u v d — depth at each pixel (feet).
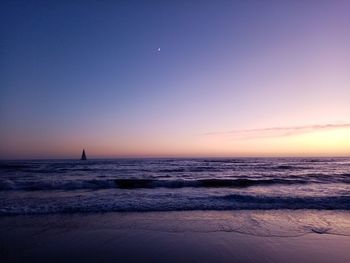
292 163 165.37
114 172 93.66
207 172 94.02
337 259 17.44
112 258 17.48
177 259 17.38
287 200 37.50
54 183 53.78
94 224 25.94
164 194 43.98
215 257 17.70
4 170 100.48
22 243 20.36
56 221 27.04
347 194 43.37
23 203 35.50
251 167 122.21
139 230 23.95
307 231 23.80
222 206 34.24
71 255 18.01
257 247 19.63
